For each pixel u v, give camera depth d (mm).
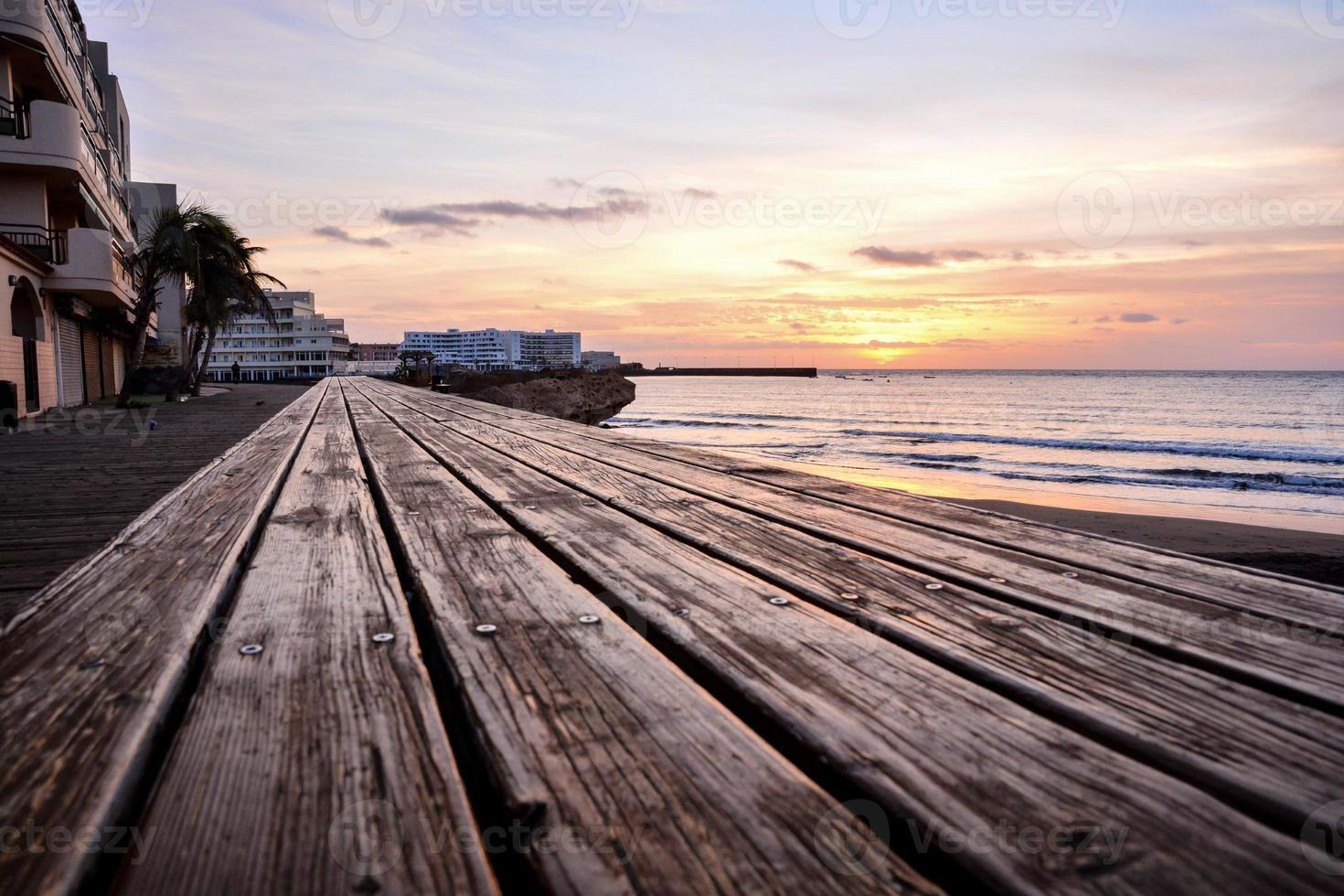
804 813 844
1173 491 21000
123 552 2172
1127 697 1146
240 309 29422
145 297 20281
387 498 3223
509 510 2898
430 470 4246
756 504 3008
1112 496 19891
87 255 17391
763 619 1547
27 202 17484
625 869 745
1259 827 804
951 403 79375
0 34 15703
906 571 1940
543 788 892
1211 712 1091
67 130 17125
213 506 3025
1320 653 1314
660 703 1133
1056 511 15195
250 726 1052
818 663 1298
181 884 722
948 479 23359
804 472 4129
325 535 2473
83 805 826
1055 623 1514
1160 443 37750
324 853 771
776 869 748
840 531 2445
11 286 13750
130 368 19641
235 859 759
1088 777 912
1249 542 11617
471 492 3436
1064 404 76250
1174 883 719
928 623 1513
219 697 1149
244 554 2326
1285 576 1877
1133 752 1009
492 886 721
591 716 1087
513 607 1631
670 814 842
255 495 3328
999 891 718
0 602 2617
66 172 17484
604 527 2570
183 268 20734
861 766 940
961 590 1763
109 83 32688
